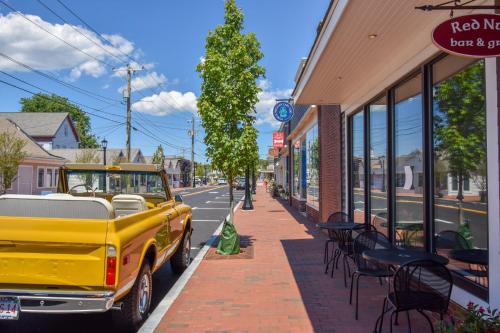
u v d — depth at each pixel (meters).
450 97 5.52
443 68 5.69
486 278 4.62
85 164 7.38
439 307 4.39
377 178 8.69
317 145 15.93
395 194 7.62
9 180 25.62
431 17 5.25
